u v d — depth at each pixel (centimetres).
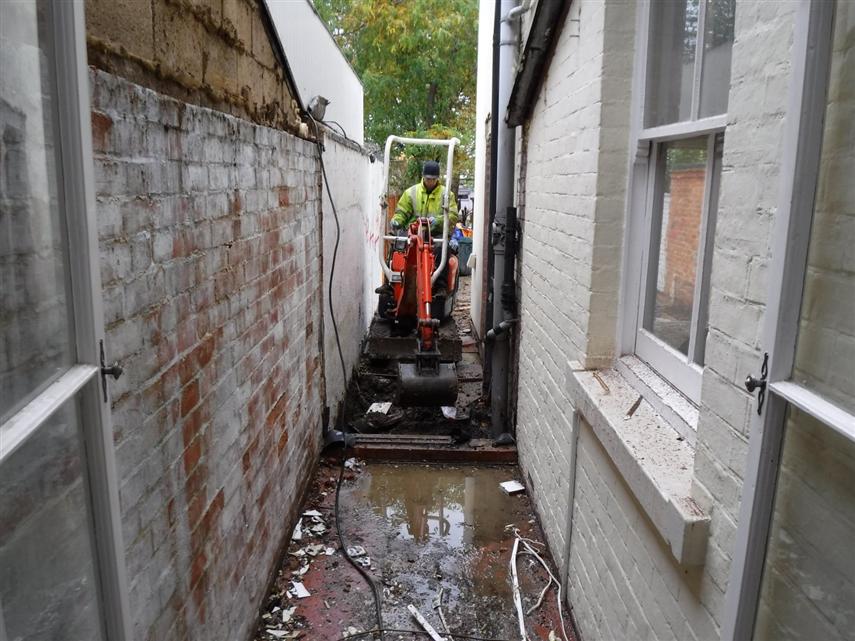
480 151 891
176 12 210
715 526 175
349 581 358
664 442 227
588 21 299
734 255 169
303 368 421
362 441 518
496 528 417
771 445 143
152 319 187
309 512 424
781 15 149
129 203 172
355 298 715
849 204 125
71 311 124
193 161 221
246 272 285
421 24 1642
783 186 134
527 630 322
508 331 516
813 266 134
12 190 108
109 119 161
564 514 343
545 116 399
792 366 139
